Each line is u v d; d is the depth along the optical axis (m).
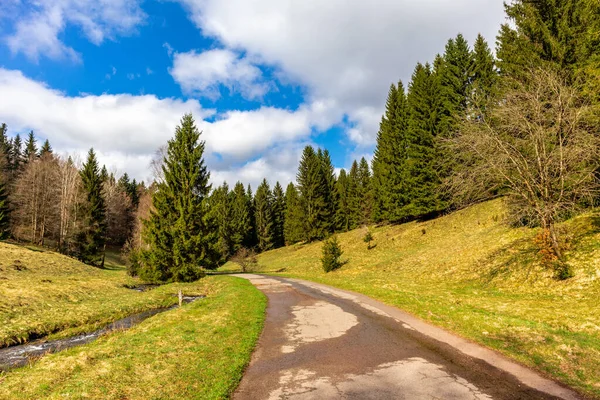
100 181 48.03
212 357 8.55
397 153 43.66
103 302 20.22
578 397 5.85
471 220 31.80
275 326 11.96
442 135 34.03
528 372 7.02
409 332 10.39
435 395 6.01
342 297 17.84
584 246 15.74
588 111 14.20
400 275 24.86
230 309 15.20
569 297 13.02
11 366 10.15
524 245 19.70
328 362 8.00
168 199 30.97
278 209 84.31
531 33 20.81
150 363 8.09
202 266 32.44
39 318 15.59
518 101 15.55
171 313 15.09
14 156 87.50
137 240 46.69
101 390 6.58
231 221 70.56
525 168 14.82
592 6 17.92
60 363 8.44
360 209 58.34
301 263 47.03
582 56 18.44
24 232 51.31
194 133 32.03
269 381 6.95
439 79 37.69
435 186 35.59
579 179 14.62
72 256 46.78
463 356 8.11
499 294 15.46
